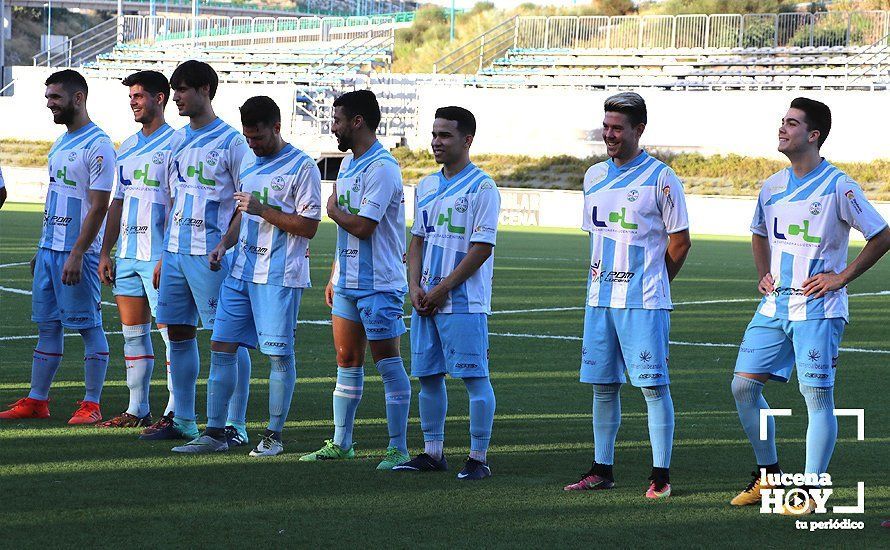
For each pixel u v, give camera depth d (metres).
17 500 6.19
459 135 7.18
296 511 6.11
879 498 6.68
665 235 6.70
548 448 8.00
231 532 5.66
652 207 6.63
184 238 8.14
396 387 7.42
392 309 7.44
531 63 57.41
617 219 6.69
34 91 57.31
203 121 8.26
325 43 66.19
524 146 52.19
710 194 46.38
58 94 8.80
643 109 6.67
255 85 54.88
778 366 6.61
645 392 6.70
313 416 9.05
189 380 8.22
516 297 18.80
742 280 22.67
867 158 46.31
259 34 72.62
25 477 6.74
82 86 8.91
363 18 71.50
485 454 7.10
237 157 8.20
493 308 17.16
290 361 7.72
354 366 7.59
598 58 56.19
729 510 6.36
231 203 8.24
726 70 52.53
